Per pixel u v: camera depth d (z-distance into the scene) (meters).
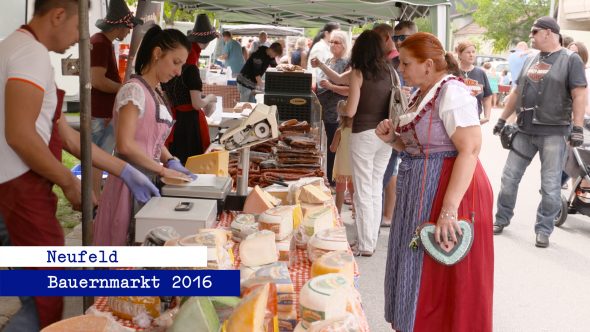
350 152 4.48
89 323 1.40
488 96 6.29
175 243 1.83
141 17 5.77
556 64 4.94
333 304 1.48
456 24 44.19
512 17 41.03
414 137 2.53
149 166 2.62
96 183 4.78
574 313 3.85
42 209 2.05
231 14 8.13
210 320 1.38
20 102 1.89
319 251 2.08
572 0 15.27
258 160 3.96
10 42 1.95
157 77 2.74
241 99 10.05
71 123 9.34
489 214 2.52
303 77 5.32
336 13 6.35
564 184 7.32
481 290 2.47
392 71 4.31
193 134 4.84
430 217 2.49
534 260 4.83
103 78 4.82
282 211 2.23
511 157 5.37
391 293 2.69
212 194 2.65
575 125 4.94
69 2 1.99
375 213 4.64
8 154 1.99
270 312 1.46
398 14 6.17
